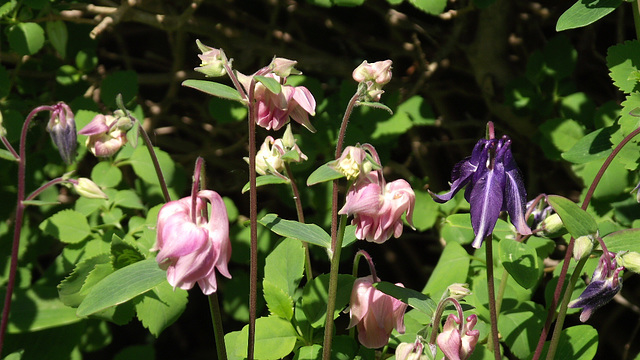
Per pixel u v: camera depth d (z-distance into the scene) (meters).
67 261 0.91
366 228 0.74
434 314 0.75
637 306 1.02
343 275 0.80
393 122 0.96
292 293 0.83
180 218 0.70
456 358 0.73
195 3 1.03
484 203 0.73
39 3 0.95
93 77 1.06
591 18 0.82
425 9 0.92
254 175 0.75
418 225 0.96
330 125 0.97
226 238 0.71
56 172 0.99
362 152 0.72
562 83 1.00
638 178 0.90
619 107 0.94
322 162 1.00
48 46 1.06
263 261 0.96
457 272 0.87
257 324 0.81
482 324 0.84
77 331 0.87
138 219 0.92
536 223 0.81
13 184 0.99
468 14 1.06
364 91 0.75
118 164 0.95
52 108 0.72
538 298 1.04
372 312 0.78
